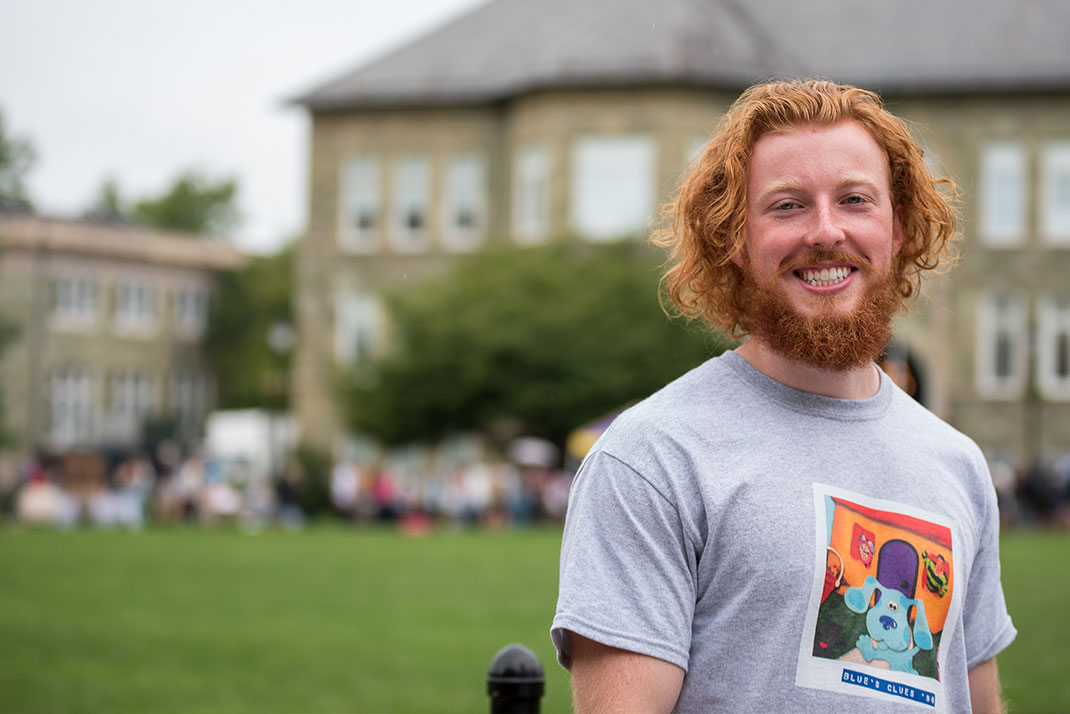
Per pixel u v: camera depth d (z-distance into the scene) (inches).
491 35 1788.9
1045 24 1670.8
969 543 112.8
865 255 113.0
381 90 1755.7
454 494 1454.2
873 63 1660.9
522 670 136.9
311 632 518.0
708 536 105.6
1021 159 1641.2
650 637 102.8
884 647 105.0
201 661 448.5
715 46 1621.6
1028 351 1651.1
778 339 112.2
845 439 110.6
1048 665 427.5
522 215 1692.9
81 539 1042.7
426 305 1531.7
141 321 2844.5
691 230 120.7
